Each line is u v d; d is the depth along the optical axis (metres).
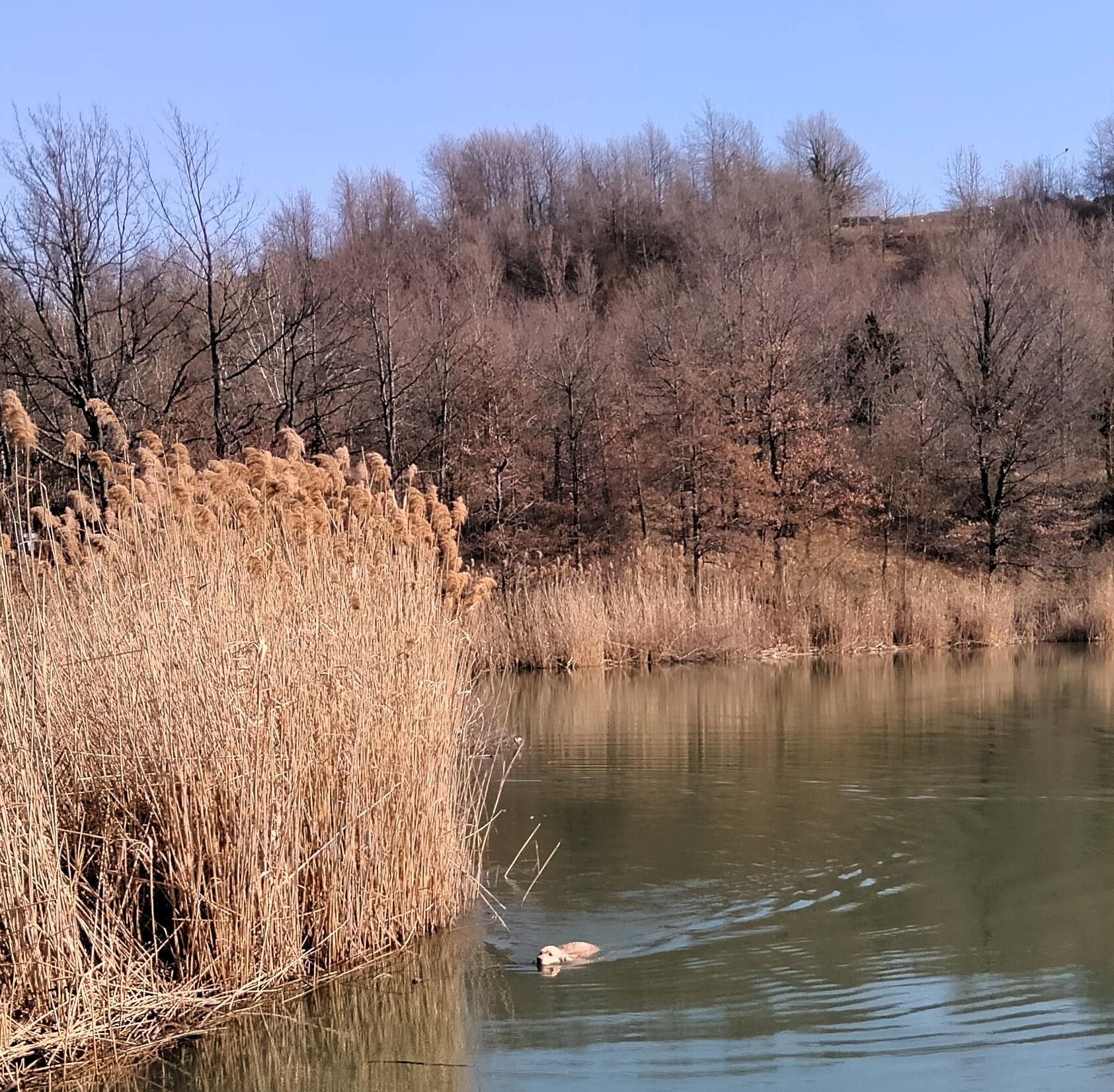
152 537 6.85
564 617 21.16
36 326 20.30
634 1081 5.10
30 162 17.30
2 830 5.38
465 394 31.86
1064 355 39.56
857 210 78.75
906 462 37.00
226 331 22.73
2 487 6.63
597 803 9.93
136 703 6.12
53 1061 5.33
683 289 52.97
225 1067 5.35
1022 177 76.31
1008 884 7.74
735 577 28.86
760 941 6.76
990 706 15.89
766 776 10.98
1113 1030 5.57
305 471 7.70
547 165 72.88
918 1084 5.06
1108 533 36.38
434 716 7.12
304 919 6.47
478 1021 5.73
